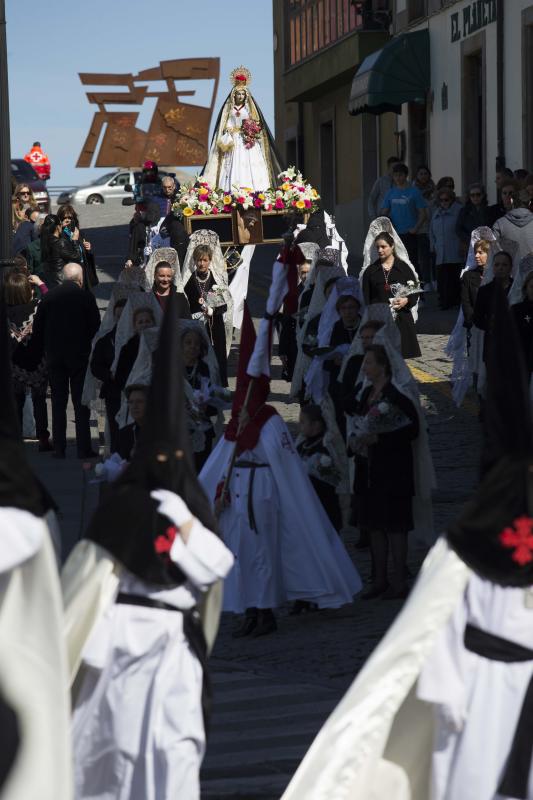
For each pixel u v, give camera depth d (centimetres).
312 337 1953
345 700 775
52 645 703
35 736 684
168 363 838
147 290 2042
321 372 1889
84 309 2248
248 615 1456
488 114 4166
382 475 1512
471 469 2102
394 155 5241
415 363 2988
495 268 2123
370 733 770
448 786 767
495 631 761
